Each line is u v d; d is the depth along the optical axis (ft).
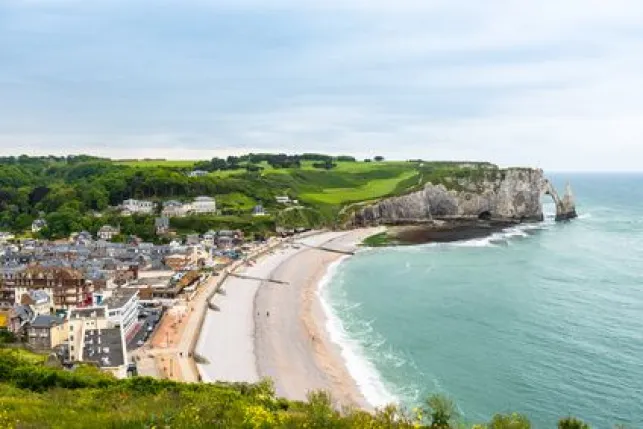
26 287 421.18
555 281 508.94
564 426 168.76
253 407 117.91
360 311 421.59
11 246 639.35
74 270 433.48
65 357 290.56
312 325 386.73
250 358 322.55
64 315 332.80
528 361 313.53
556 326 374.84
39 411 124.16
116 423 111.04
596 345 337.31
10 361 192.85
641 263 593.83
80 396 166.30
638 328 368.68
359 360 319.88
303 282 526.16
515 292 467.93
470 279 522.06
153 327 374.02
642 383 281.74
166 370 294.05
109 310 336.29
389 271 570.05
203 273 538.88
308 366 310.65
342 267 599.16
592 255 643.86
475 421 240.73
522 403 261.44
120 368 265.54
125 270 505.25
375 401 264.72
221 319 402.11
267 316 409.49
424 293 472.03
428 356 324.80
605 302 433.89
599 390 274.57
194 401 154.51
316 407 126.82
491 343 344.28
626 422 242.58
